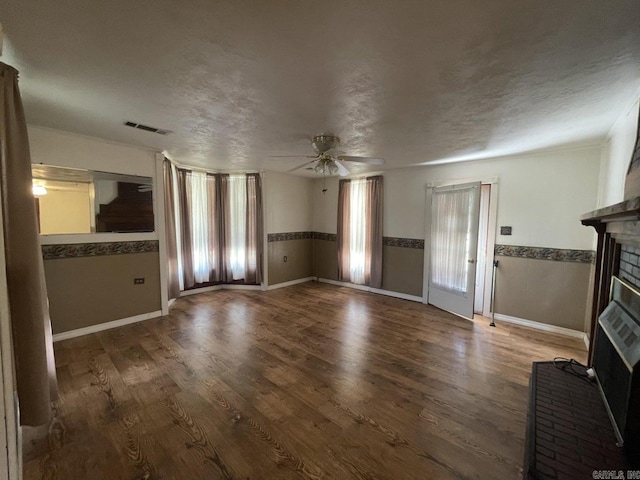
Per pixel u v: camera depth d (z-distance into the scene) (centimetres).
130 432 185
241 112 227
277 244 570
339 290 557
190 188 491
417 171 473
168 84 181
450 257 426
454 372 261
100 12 115
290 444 177
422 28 125
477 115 229
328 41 135
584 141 304
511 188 379
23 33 130
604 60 148
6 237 152
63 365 267
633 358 139
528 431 159
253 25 124
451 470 159
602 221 208
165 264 398
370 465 162
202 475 155
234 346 311
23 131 157
